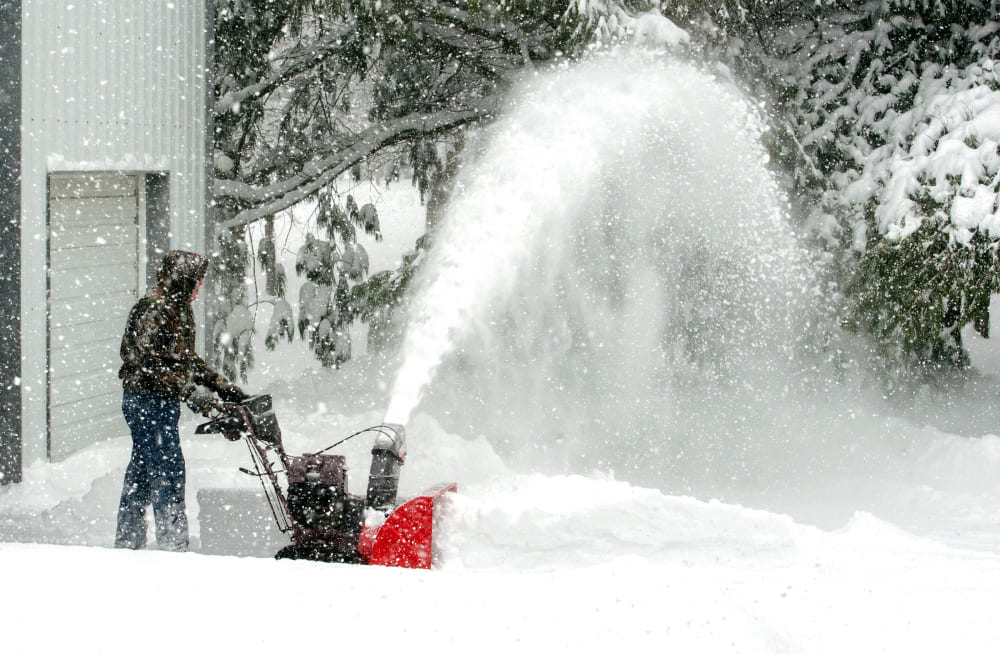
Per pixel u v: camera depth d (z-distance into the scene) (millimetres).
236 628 4305
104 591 4680
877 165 16094
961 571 5984
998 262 13211
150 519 9516
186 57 14539
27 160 11773
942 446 13125
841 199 16094
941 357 18297
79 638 4184
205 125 15070
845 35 17891
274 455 11461
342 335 21406
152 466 8109
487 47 18141
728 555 6656
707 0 14664
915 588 5289
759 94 16234
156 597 4617
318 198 21875
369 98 22156
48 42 12031
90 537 9312
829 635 4469
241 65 20609
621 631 4301
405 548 6480
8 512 10281
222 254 19969
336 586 4832
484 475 11141
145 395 8070
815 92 17656
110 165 13148
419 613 4484
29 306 11875
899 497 11695
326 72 20500
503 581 4969
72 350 12961
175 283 8219
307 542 7055
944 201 13742
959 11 17516
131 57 13438
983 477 12258
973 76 15578
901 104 17172
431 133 19391
